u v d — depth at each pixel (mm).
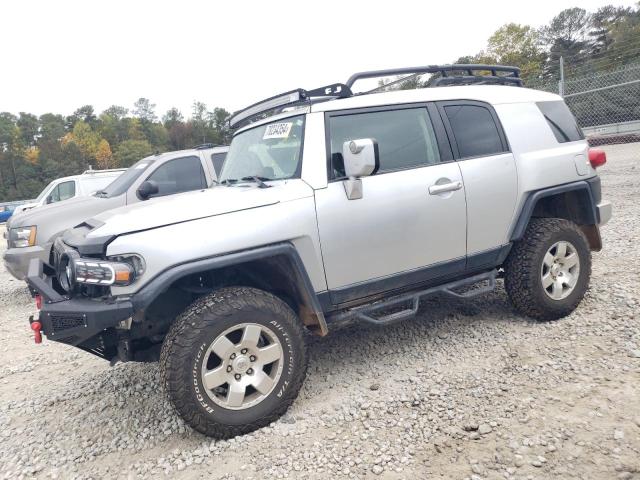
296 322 3180
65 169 102312
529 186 4086
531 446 2590
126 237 2834
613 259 5492
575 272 4191
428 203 3621
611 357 3398
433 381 3420
